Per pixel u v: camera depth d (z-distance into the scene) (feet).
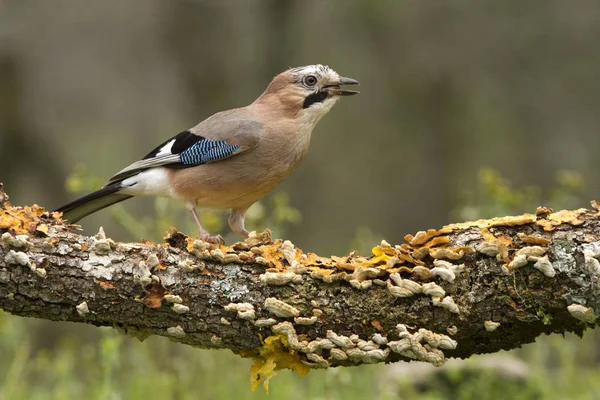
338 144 74.43
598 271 20.17
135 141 72.90
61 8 71.20
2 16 69.36
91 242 21.67
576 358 38.70
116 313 21.66
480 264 21.24
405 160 73.87
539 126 71.87
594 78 70.59
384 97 74.28
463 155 73.26
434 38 73.00
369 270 21.30
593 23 70.59
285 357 21.80
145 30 73.10
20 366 32.40
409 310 21.21
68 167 69.51
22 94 68.90
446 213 72.49
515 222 21.26
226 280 21.65
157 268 21.63
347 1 72.38
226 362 35.94
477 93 72.95
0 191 22.41
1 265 21.09
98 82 72.43
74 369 40.42
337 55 73.51
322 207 73.05
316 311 21.31
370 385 36.17
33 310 21.68
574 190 40.14
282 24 72.59
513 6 71.82
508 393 34.27
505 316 21.24
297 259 22.04
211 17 72.69
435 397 33.65
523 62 71.97
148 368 34.99
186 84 73.10
